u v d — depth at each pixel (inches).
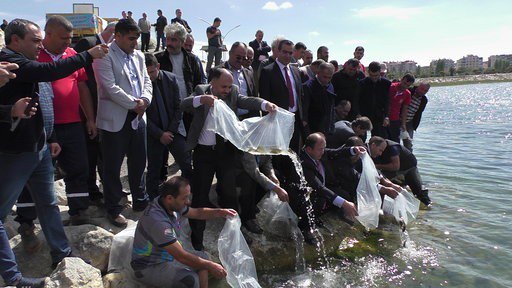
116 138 159.6
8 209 122.3
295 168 182.2
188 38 245.0
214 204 192.7
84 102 165.3
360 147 202.8
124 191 206.5
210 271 133.2
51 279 119.4
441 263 177.6
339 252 186.4
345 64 275.6
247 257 143.9
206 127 149.3
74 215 160.6
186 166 189.6
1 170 118.1
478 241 199.9
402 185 285.7
